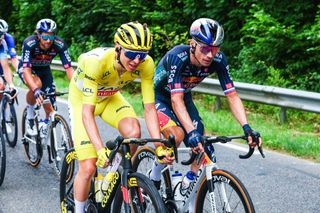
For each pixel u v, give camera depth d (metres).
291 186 4.84
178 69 3.58
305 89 8.88
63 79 13.94
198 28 3.31
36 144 5.64
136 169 4.14
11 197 4.74
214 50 3.33
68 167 3.86
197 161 3.22
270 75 9.41
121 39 3.08
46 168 5.74
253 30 9.86
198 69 3.65
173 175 3.69
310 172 5.27
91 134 3.18
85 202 3.49
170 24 11.84
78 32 15.09
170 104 3.96
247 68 9.73
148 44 3.06
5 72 6.25
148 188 2.94
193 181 3.42
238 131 6.94
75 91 3.67
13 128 6.63
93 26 14.76
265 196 4.59
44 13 17.11
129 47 3.03
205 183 3.29
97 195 3.42
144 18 12.83
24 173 5.54
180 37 11.74
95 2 13.76
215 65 3.64
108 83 3.53
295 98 6.95
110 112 3.85
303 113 8.05
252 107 8.91
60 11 15.30
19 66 6.23
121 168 3.28
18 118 8.52
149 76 3.45
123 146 3.12
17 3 17.94
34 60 5.82
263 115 8.37
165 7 12.07
